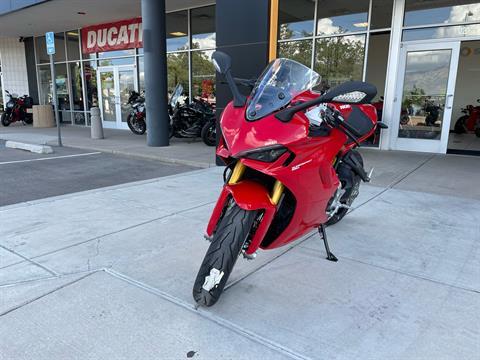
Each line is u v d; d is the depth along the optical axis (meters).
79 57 15.26
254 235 2.32
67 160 7.84
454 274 2.97
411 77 8.52
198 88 12.16
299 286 2.79
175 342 2.17
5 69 17.31
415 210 4.50
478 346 2.15
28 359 2.03
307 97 2.50
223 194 2.39
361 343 2.17
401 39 8.45
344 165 3.67
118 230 3.86
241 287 2.77
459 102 14.45
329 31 9.22
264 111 2.29
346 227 3.96
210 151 8.62
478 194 5.19
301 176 2.26
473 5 7.71
